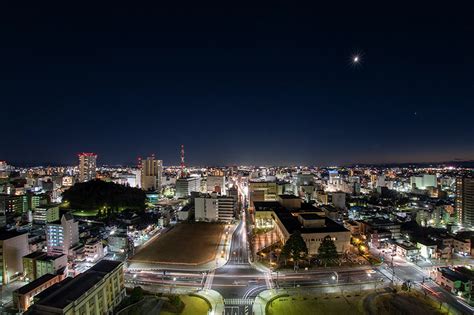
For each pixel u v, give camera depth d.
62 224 154.00
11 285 129.62
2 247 130.38
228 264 151.38
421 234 183.88
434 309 108.56
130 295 115.88
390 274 137.88
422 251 160.75
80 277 102.62
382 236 179.12
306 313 105.44
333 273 138.50
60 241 153.75
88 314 93.94
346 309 107.94
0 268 130.00
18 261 137.25
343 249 165.88
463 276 124.88
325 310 107.25
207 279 133.62
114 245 170.00
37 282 115.12
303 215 188.88
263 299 115.06
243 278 134.25
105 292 103.38
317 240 164.00
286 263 149.88
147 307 108.12
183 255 165.38
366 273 138.75
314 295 118.00
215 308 108.88
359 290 122.19
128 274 139.38
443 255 157.88
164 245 184.50
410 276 136.38
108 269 109.62
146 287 125.88
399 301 113.38
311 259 155.25
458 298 117.25
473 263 152.38
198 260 157.25
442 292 121.69
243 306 110.31
